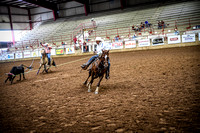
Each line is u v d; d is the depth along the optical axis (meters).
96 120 4.06
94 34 33.81
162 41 23.50
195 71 8.13
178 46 22.58
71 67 14.57
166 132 3.26
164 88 6.08
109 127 3.66
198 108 4.18
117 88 6.70
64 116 4.47
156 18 31.55
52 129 3.79
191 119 3.68
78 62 18.06
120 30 31.78
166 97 5.16
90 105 5.11
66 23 43.62
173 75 7.87
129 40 25.67
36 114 4.76
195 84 6.14
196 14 27.84
